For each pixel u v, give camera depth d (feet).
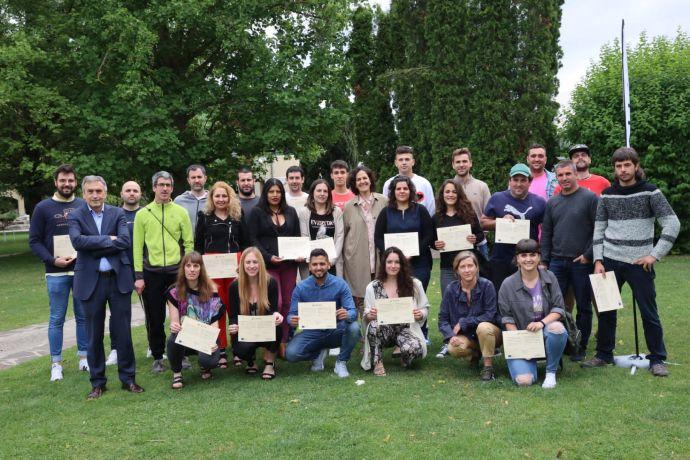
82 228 16.85
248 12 52.65
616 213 17.40
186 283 18.29
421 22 49.08
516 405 14.92
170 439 13.61
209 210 20.51
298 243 20.20
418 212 20.47
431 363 19.66
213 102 54.49
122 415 15.37
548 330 16.40
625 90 26.43
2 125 54.65
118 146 53.06
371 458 12.13
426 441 12.89
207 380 18.60
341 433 13.47
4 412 15.90
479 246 21.09
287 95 51.49
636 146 44.01
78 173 49.60
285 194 21.59
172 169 54.65
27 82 52.03
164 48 55.26
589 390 15.80
